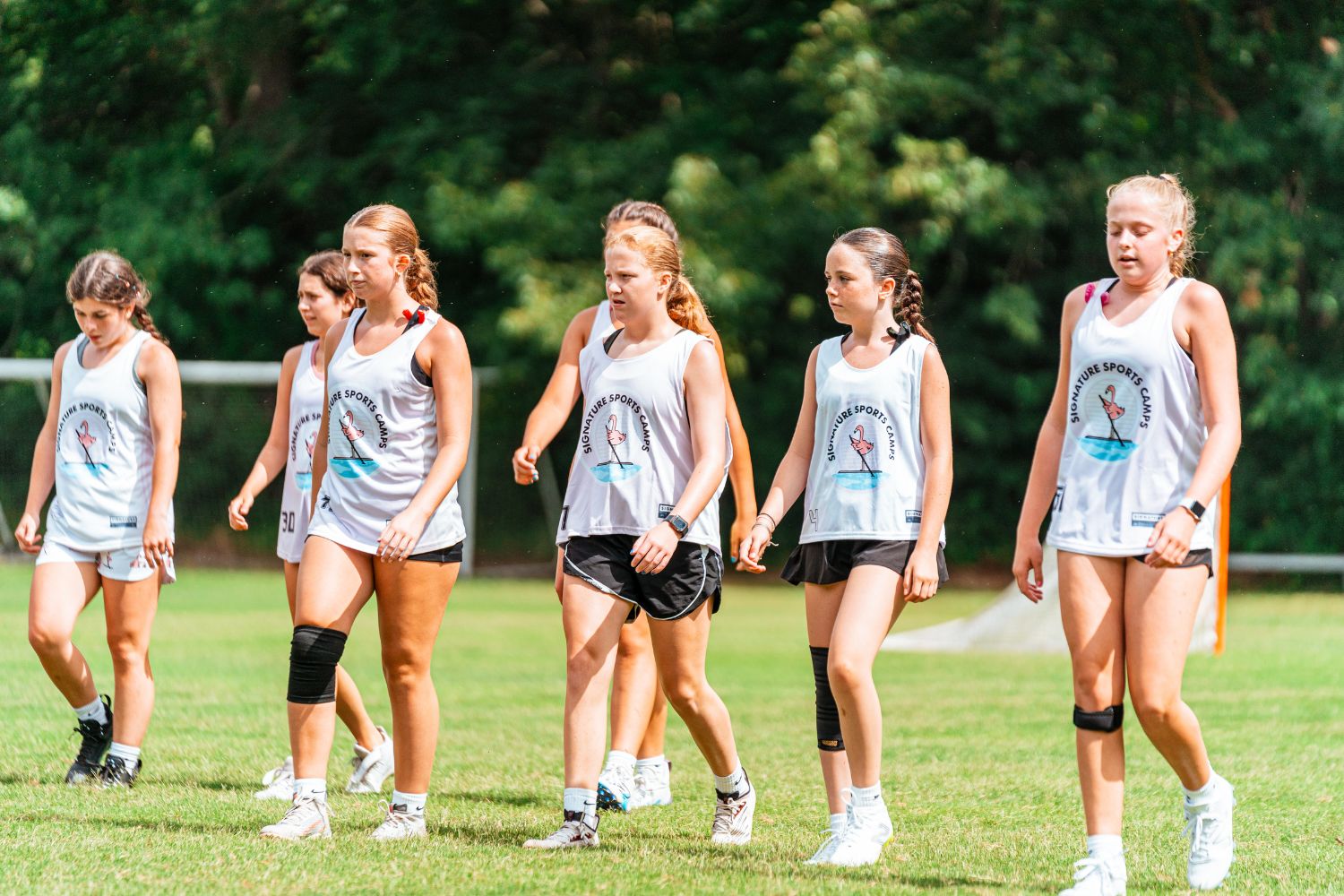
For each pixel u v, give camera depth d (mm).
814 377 14289
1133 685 12180
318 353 17078
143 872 11953
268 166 62812
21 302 63219
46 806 15047
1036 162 62062
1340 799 16562
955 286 65812
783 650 35781
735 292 57000
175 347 63312
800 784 17766
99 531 16625
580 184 60094
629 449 13992
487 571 63500
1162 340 12266
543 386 64750
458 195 58938
